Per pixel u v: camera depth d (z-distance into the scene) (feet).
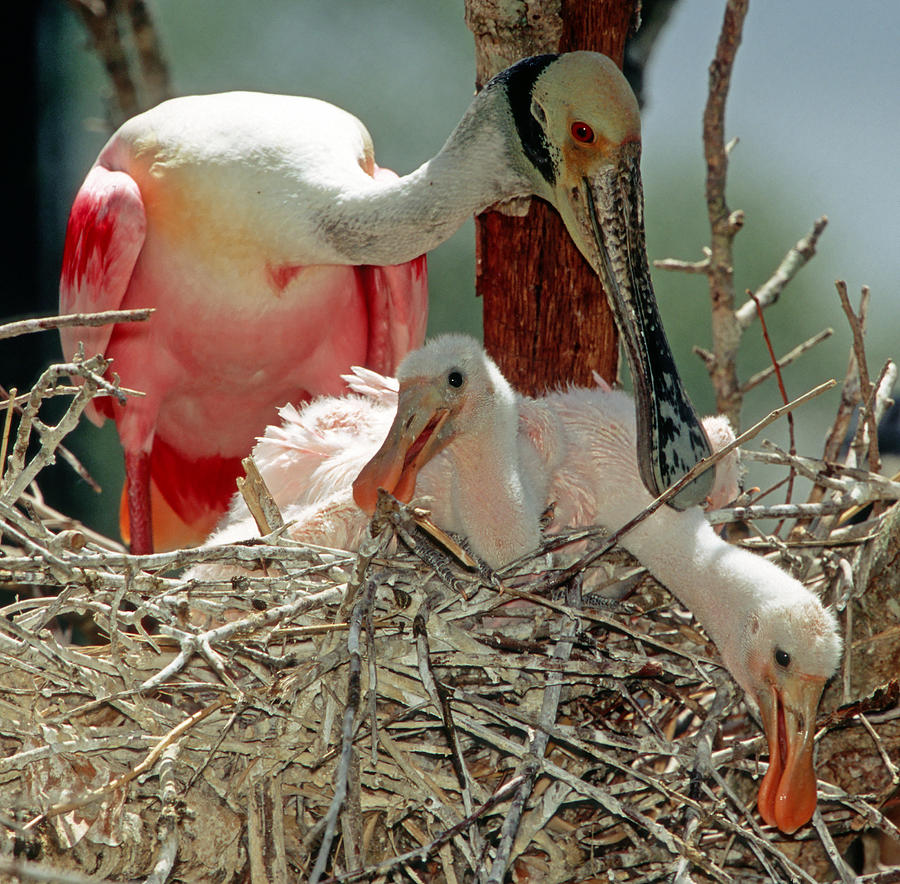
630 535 28.53
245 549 24.25
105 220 34.42
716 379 35.19
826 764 27.50
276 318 35.88
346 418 29.86
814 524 30.35
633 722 27.09
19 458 23.54
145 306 35.73
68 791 23.11
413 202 33.24
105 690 23.66
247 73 72.02
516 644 24.76
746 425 69.36
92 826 23.18
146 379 36.47
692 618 29.32
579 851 25.58
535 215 32.94
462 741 25.29
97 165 36.58
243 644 24.09
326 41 72.23
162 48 45.80
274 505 26.32
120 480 58.23
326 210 34.04
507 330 33.40
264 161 34.40
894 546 26.18
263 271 35.04
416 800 24.62
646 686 26.32
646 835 25.45
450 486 28.73
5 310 47.16
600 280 32.01
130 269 34.60
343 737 21.43
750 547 29.96
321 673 23.72
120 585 23.45
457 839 23.67
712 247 35.27
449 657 24.64
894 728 26.91
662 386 31.07
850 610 27.14
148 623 28.17
